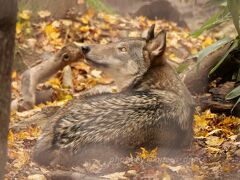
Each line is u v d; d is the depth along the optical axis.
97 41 19.09
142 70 11.62
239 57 14.38
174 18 22.16
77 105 10.06
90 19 19.97
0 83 6.72
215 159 10.33
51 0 19.38
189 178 9.33
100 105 9.95
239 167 9.83
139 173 9.33
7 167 9.50
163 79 11.13
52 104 14.63
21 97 14.91
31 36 18.47
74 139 9.56
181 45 19.34
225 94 13.59
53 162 9.55
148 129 10.03
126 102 10.10
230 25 20.56
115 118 9.83
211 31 20.77
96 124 9.70
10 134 11.45
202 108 13.50
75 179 8.97
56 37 18.64
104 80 17.06
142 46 11.73
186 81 14.34
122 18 20.95
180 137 10.60
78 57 15.39
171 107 10.46
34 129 12.06
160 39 11.44
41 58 17.62
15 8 6.63
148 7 22.09
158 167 9.60
